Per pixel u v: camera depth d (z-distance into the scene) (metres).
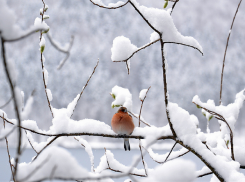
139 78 43.09
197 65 42.31
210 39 49.19
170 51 44.31
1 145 12.55
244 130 28.91
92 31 54.38
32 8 40.62
